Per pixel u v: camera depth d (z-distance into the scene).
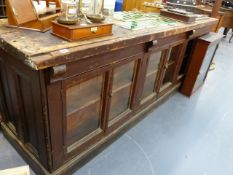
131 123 1.93
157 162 1.68
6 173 1.15
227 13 4.90
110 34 1.23
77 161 1.41
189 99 2.65
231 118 2.39
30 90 1.06
